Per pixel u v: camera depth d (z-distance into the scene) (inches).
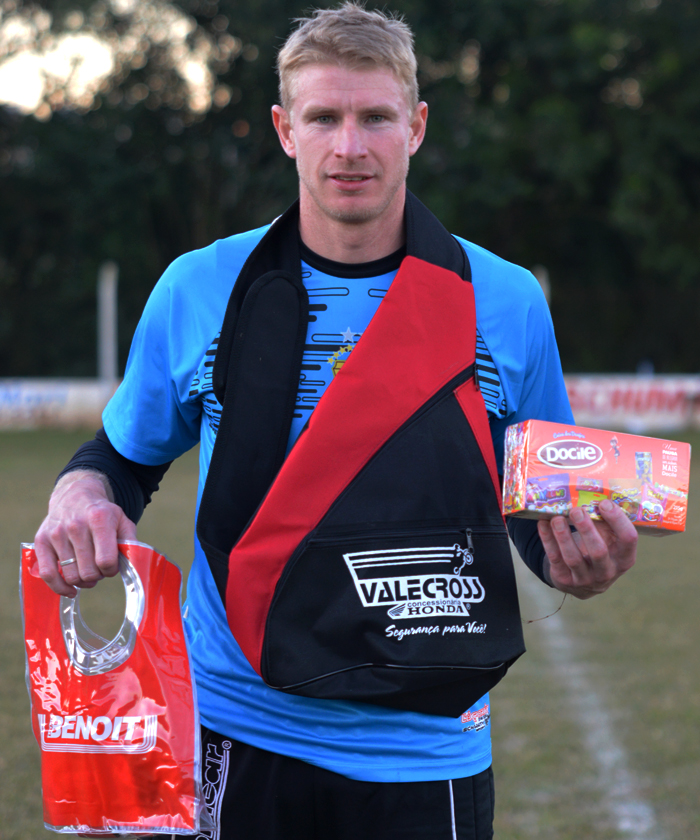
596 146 955.3
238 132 1050.1
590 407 737.0
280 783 59.9
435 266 61.4
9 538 309.0
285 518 58.1
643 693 168.6
